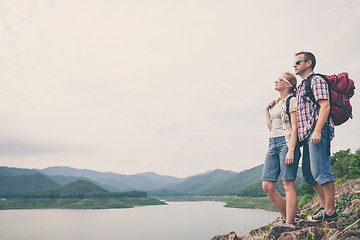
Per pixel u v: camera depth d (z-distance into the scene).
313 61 3.81
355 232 3.01
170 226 133.75
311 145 3.66
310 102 3.71
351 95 3.58
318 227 3.61
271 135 4.36
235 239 4.38
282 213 4.34
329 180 3.53
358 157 15.12
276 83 4.41
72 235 113.75
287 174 4.04
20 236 110.75
